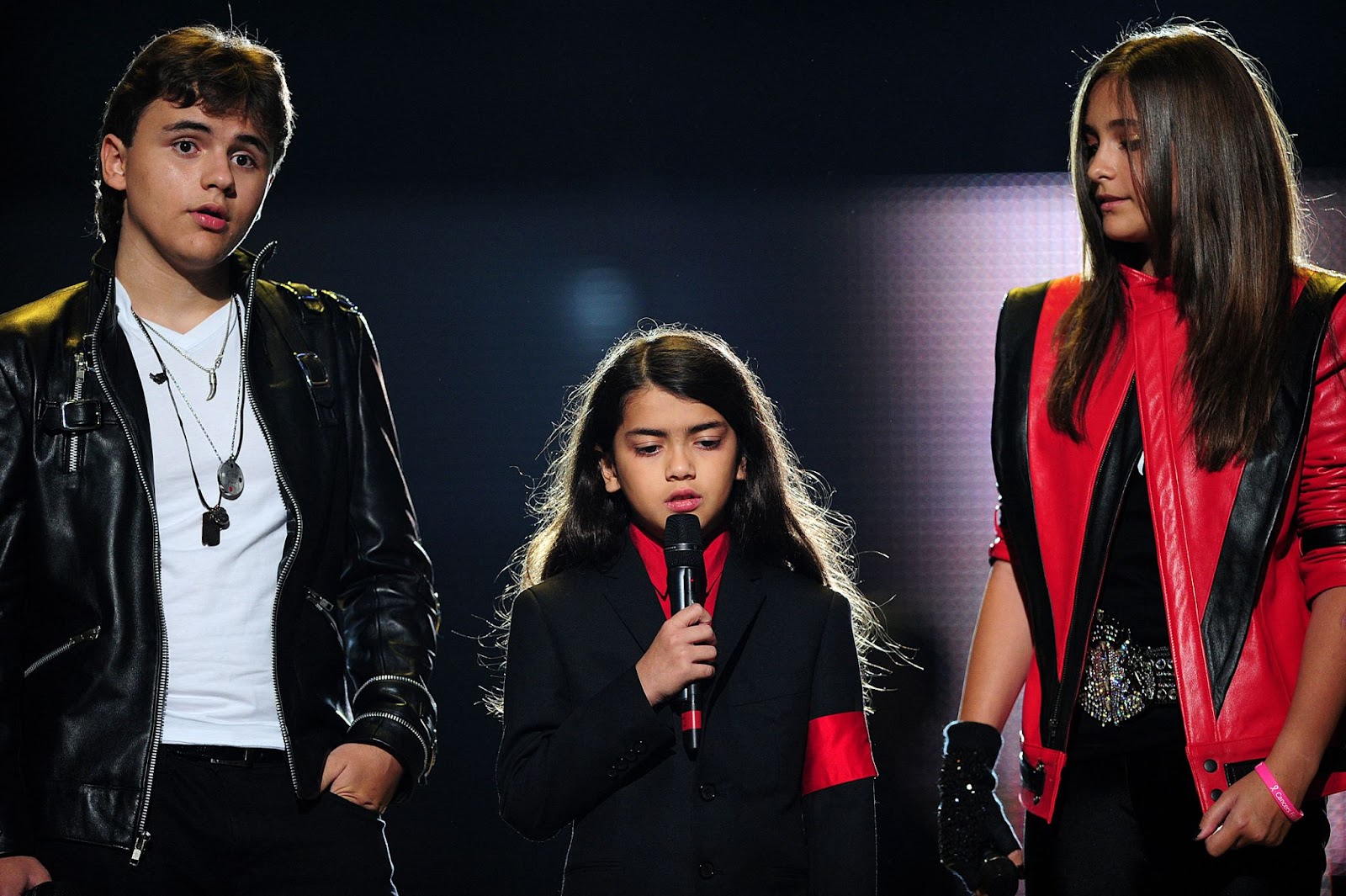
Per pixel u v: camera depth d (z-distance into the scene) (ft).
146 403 22.18
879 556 48.78
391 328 49.49
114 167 22.97
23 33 47.70
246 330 23.17
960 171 49.39
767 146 49.24
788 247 49.57
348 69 48.67
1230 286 20.61
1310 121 48.16
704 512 23.38
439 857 46.39
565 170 49.44
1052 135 48.91
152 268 22.93
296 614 22.45
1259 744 19.74
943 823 21.26
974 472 49.11
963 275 49.39
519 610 23.80
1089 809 20.75
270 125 23.07
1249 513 20.29
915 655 47.93
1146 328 21.47
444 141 49.16
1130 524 21.04
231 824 21.16
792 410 49.37
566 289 49.52
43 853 20.43
